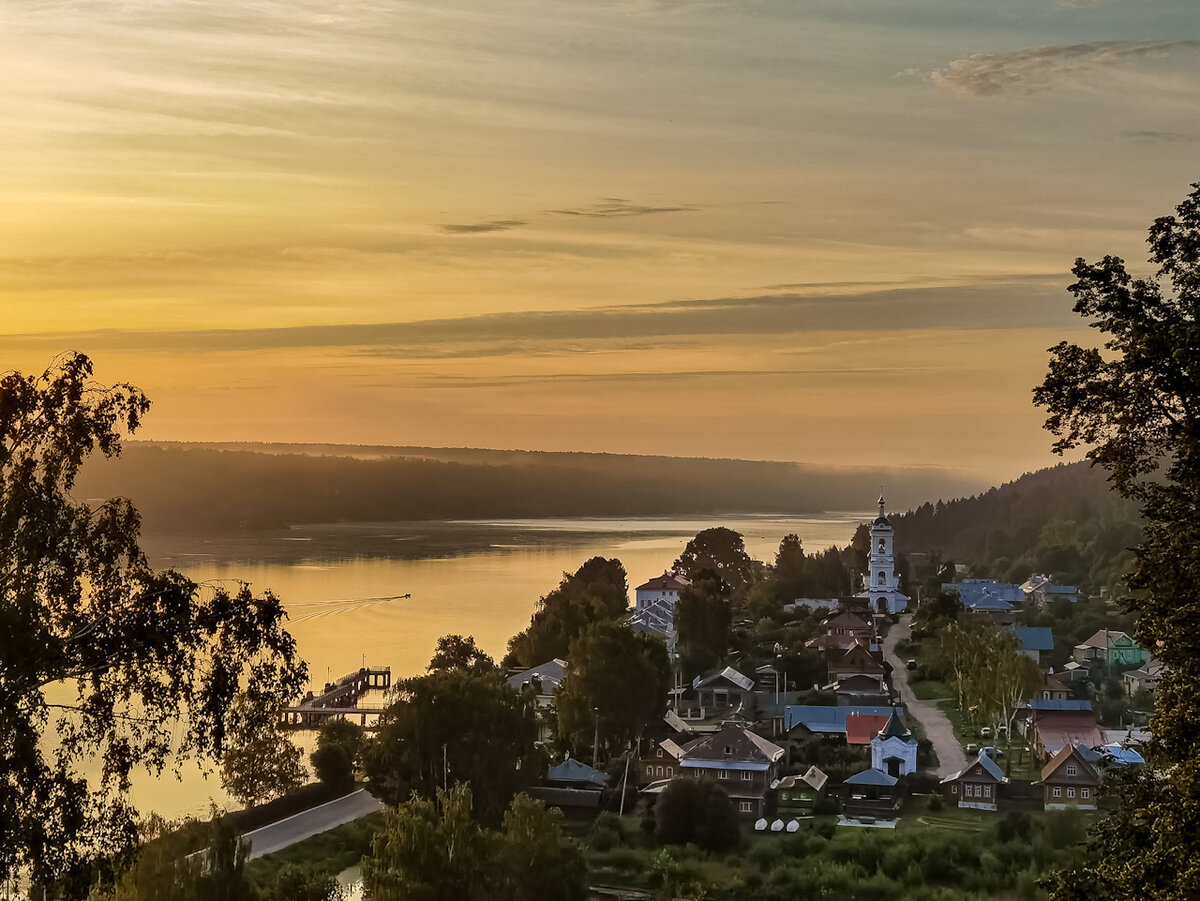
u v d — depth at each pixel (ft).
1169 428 142.82
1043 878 149.07
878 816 426.92
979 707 551.18
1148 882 130.52
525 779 441.27
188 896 267.18
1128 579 145.18
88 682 152.66
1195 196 139.03
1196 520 138.72
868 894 358.23
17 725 135.13
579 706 499.92
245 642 152.56
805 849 394.11
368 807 461.78
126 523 150.20
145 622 146.41
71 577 147.84
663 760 473.26
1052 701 568.00
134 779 495.41
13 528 139.33
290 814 454.40
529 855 322.55
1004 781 437.99
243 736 159.12
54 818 139.33
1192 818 129.59
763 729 542.98
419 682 447.42
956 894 356.38
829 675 652.89
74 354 148.05
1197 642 136.46
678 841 402.31
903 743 472.44
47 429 146.20
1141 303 142.00
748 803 431.43
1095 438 147.13
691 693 635.66
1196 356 133.18
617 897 360.48
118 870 153.17
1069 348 145.89
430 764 431.43
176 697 151.02
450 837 307.99
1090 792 433.89
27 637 130.52
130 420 151.12
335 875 386.73
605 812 433.48
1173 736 136.46
